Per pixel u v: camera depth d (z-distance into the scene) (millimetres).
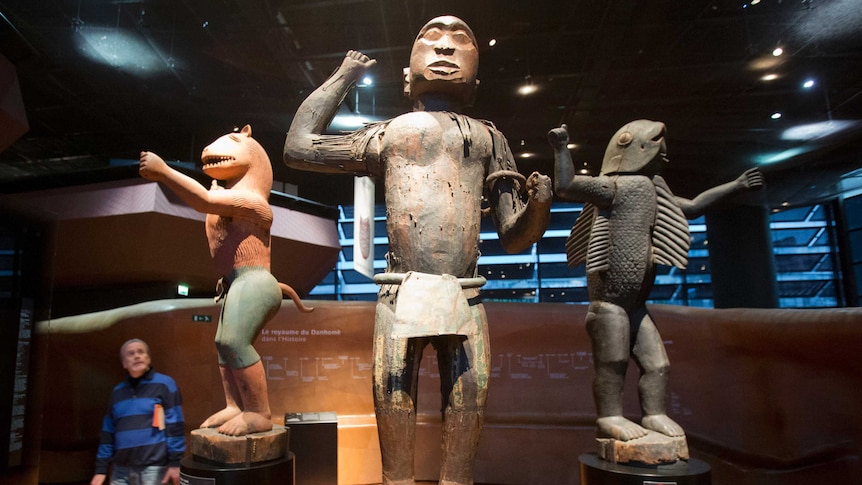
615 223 2607
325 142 2311
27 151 4402
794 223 5230
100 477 2672
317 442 3266
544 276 5852
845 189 4754
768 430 3223
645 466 2326
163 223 3947
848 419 2895
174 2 3090
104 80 3668
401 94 3922
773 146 4328
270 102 3979
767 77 3656
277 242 4543
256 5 3146
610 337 2564
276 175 4957
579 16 3264
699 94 3861
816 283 5137
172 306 3693
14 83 3102
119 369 3730
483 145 2271
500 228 2326
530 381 3807
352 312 3904
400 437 2041
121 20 3225
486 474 3699
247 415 2322
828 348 2959
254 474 2152
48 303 2424
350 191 5301
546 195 2049
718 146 4395
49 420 3658
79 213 3922
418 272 2068
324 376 3801
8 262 2281
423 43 2391
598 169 4723
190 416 3561
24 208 2338
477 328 2113
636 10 3191
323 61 3639
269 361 3762
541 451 3691
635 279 2559
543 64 3682
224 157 2480
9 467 2254
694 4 3121
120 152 4527
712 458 3402
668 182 4750
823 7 3039
